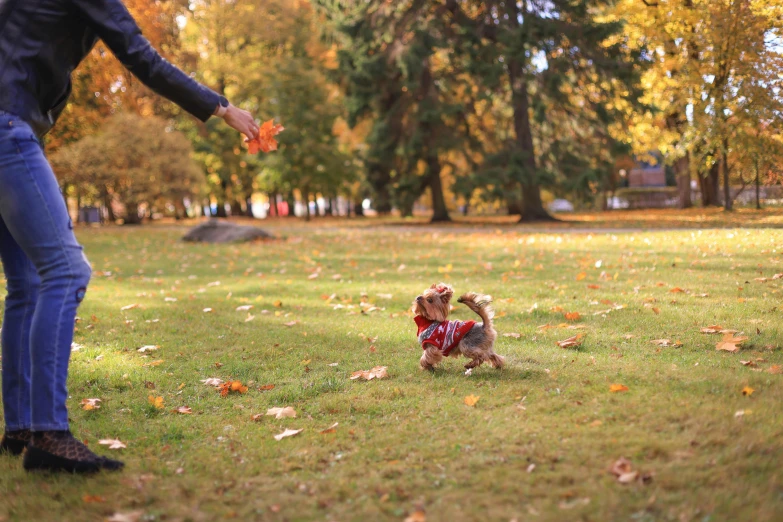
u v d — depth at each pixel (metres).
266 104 36.59
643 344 5.01
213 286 10.20
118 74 26.08
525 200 27.17
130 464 3.22
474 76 26.56
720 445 2.87
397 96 29.02
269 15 40.00
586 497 2.50
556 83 23.17
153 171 30.44
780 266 8.33
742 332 5.05
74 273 3.16
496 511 2.44
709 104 14.40
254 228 20.55
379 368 4.68
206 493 2.81
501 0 25.39
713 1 13.83
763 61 12.36
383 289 8.85
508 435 3.21
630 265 9.79
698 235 13.03
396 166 29.14
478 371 4.57
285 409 3.91
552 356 4.77
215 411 4.08
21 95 3.03
